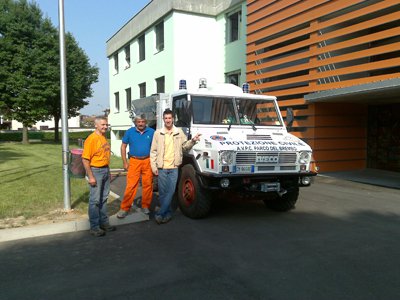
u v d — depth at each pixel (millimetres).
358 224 6531
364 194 9312
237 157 6301
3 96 32562
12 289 4047
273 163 6566
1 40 31906
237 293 3891
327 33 11562
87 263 4781
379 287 4012
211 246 5383
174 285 4102
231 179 6320
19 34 32750
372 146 13500
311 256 4945
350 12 10789
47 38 33375
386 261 4758
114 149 26203
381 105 13164
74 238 5836
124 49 24203
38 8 34156
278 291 3928
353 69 10797
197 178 6684
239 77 17156
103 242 5629
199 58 18016
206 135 6836
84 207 7375
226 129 7328
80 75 38281
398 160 12609
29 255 5082
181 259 4883
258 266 4613
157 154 6539
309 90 12414
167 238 5789
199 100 7391
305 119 12906
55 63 34125
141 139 6789
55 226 6113
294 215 7188
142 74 21266
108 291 3977
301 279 4223
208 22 18156
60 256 5039
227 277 4297
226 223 6621
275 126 7883
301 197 8930
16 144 34812
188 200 7000
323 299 3742
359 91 9836
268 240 5637
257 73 14922
